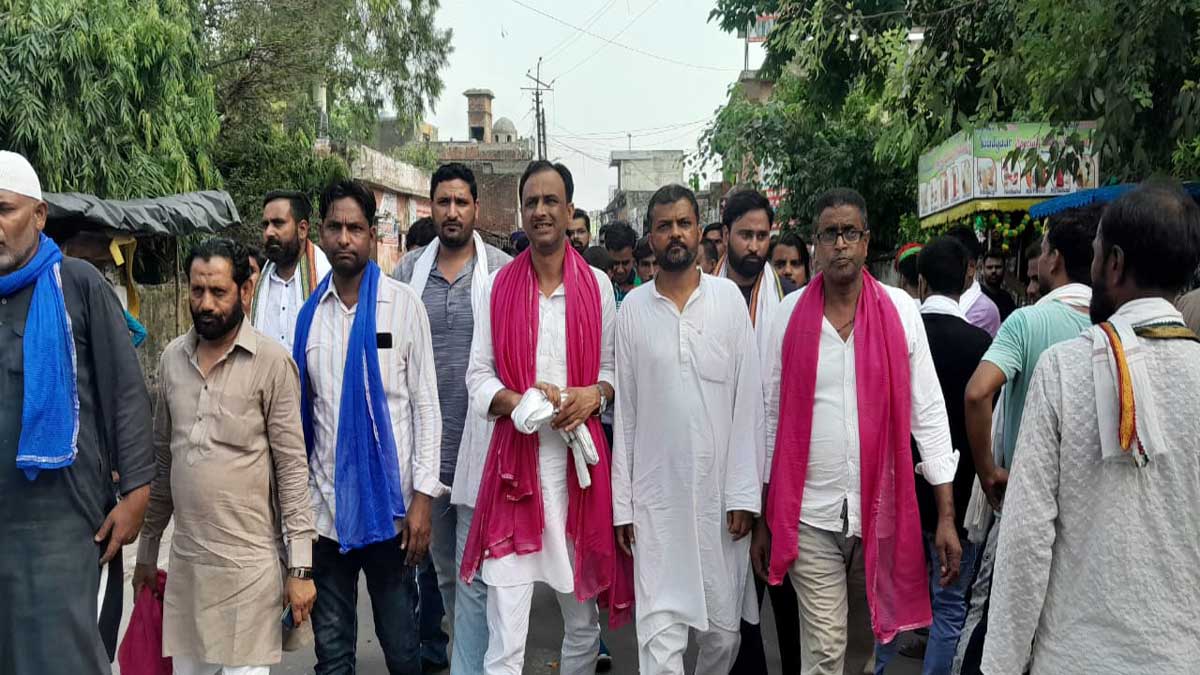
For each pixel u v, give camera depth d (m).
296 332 3.81
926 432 3.50
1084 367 2.11
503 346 3.59
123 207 9.56
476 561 3.56
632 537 3.64
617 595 3.66
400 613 3.82
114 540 3.20
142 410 3.24
